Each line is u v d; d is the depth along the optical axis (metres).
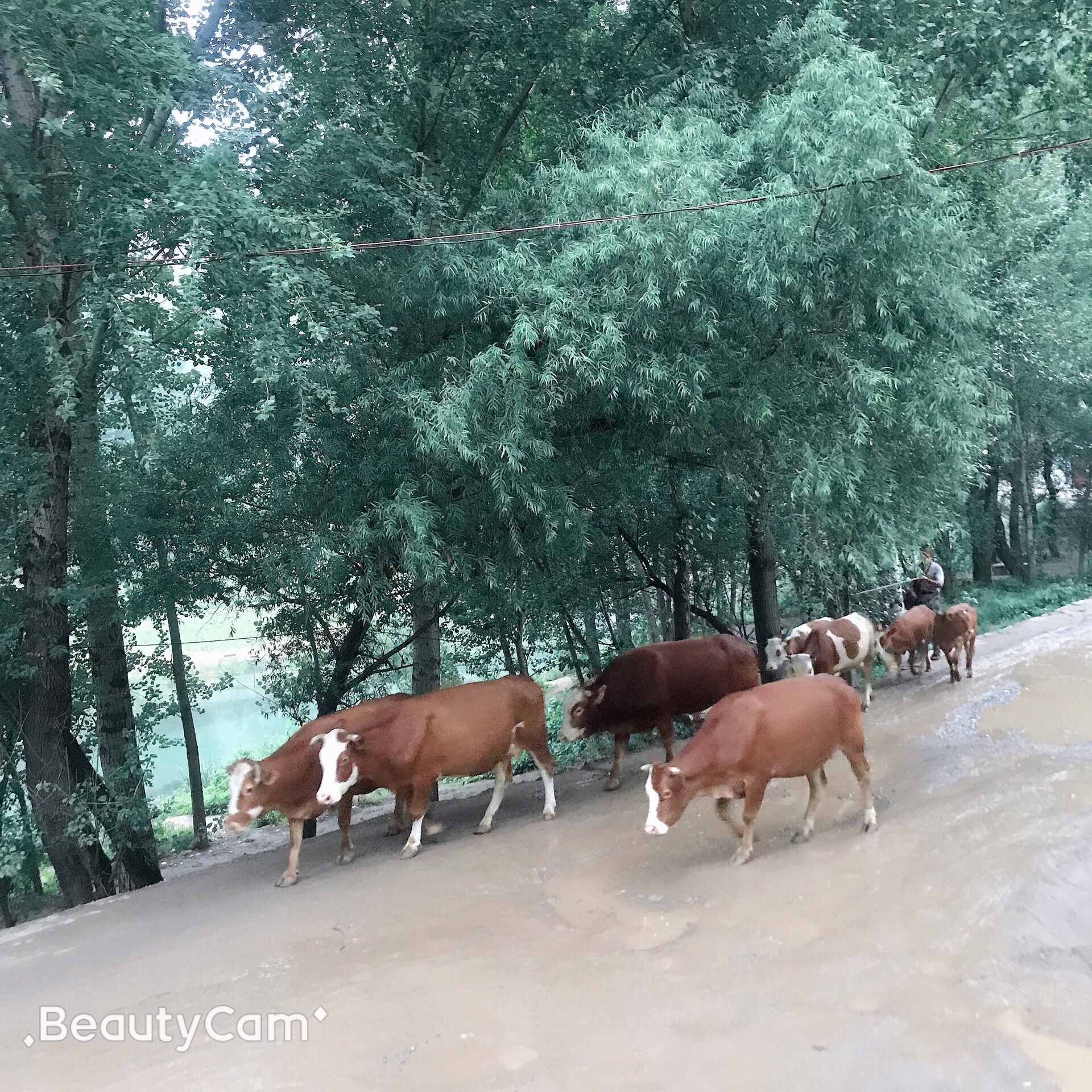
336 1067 3.91
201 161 8.05
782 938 4.65
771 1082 3.33
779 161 8.20
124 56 7.92
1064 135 15.08
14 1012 5.32
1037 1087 3.09
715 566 14.37
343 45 10.50
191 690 18.22
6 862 10.51
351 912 6.06
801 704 5.99
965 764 7.34
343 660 13.05
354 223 10.20
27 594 10.57
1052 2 12.59
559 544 10.02
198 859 16.95
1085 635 13.17
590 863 6.48
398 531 8.49
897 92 8.20
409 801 7.91
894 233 7.86
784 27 10.55
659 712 8.82
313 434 9.25
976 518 27.14
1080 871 4.67
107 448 12.26
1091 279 22.16
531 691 8.15
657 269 7.82
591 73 12.86
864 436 8.30
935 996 3.78
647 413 8.74
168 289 8.41
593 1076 3.56
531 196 9.73
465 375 8.46
